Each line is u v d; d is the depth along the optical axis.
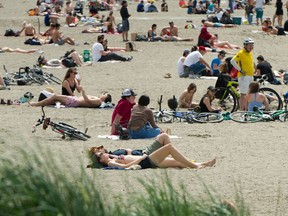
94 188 24.56
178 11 168.62
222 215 26.62
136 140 51.50
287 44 116.62
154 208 25.69
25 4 182.50
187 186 37.91
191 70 84.38
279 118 61.25
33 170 23.73
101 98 67.00
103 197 26.02
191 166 42.31
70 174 28.67
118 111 52.38
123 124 52.38
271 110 64.69
